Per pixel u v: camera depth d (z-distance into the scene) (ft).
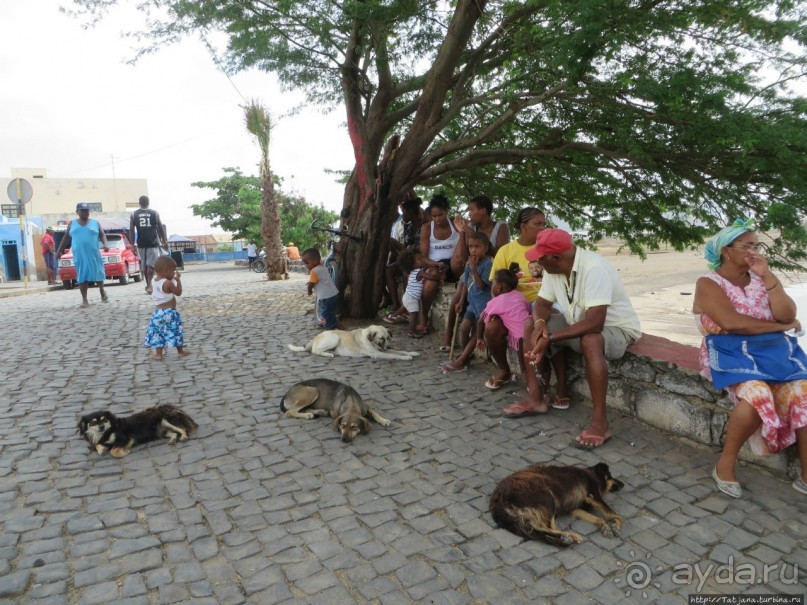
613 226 28.07
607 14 16.49
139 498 11.56
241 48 26.20
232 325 30.48
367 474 12.66
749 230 11.73
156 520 10.74
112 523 10.61
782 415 11.44
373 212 28.40
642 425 15.16
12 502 11.37
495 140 28.43
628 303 15.39
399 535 10.20
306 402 16.16
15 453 13.73
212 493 11.79
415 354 23.07
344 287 30.89
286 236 100.73
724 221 20.53
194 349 24.81
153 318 22.70
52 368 21.66
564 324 16.14
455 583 8.89
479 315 20.26
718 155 18.70
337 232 29.32
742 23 17.29
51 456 13.58
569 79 18.33
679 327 36.63
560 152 24.41
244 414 16.51
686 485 11.91
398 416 16.33
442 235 26.07
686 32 18.57
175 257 110.42
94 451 13.83
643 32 17.85
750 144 15.71
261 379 20.11
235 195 129.08
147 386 19.33
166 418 14.48
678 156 20.06
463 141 25.48
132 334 28.27
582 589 8.77
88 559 9.51
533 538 10.01
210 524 10.59
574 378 17.31
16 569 9.21
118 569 9.24
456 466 13.03
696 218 23.52
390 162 27.09
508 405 17.04
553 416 16.05
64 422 15.84
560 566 9.33
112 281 68.33
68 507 11.18
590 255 14.49
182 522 10.66
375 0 23.08
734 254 11.74
